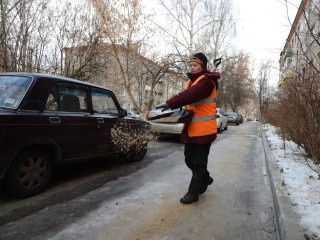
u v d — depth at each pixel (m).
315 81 5.08
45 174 4.00
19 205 3.51
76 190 4.18
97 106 5.07
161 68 16.70
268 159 6.23
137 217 3.24
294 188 3.94
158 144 9.72
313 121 5.05
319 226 2.74
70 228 2.93
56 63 9.74
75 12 10.74
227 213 3.44
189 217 3.27
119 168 5.69
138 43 14.96
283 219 2.85
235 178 5.20
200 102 3.51
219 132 16.03
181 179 4.93
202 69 3.63
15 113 3.48
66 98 4.35
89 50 11.07
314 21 4.91
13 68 8.22
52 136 3.96
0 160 3.29
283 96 7.43
